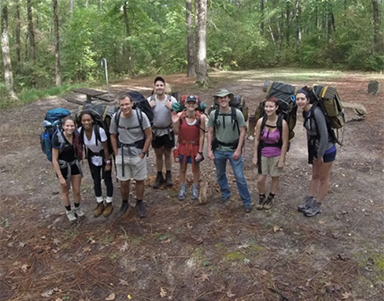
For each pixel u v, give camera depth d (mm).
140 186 4523
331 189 5125
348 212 4492
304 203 4555
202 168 6137
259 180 4504
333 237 4008
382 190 5066
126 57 22484
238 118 4273
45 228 4613
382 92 11688
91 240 4238
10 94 13812
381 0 26156
